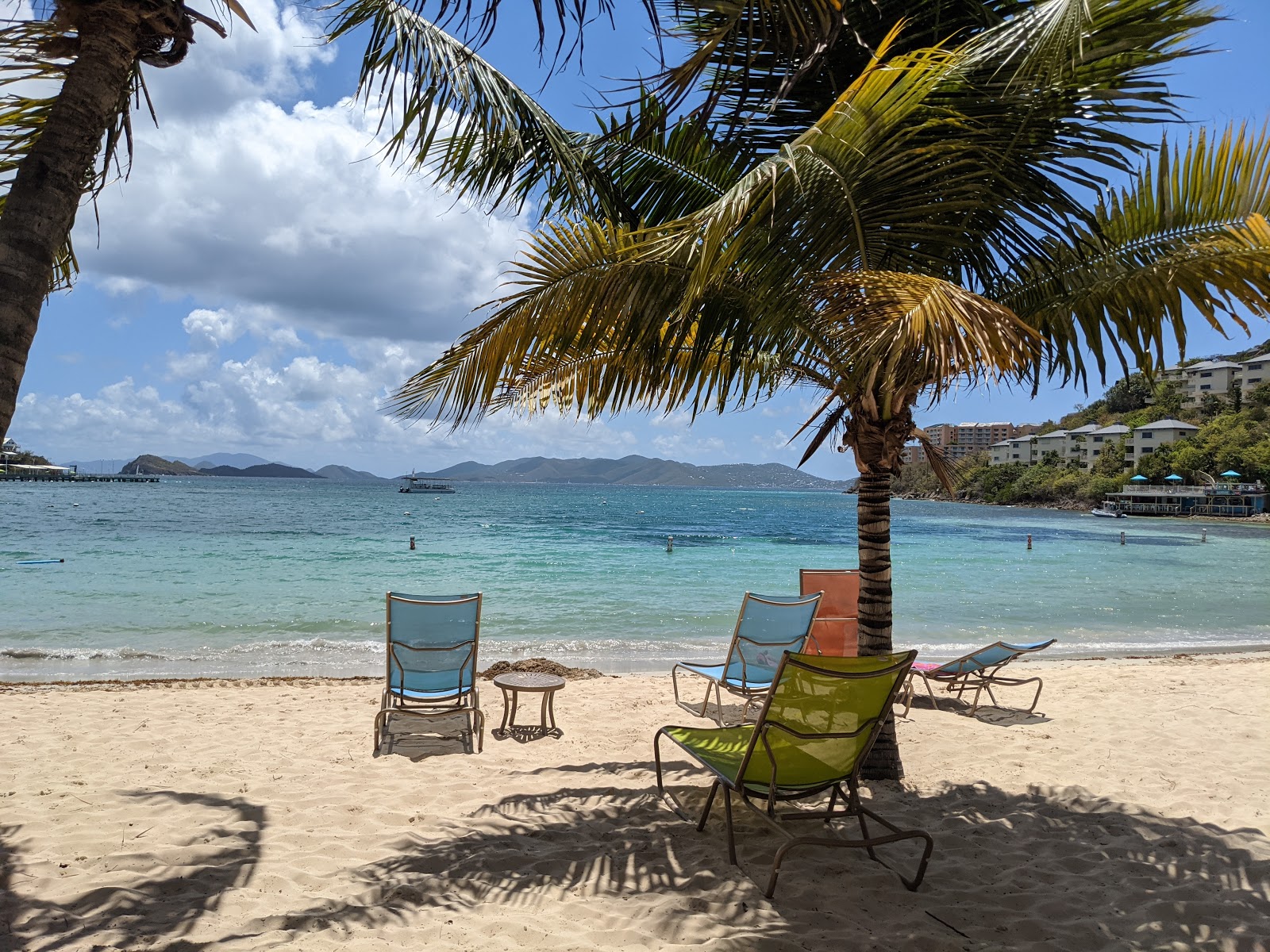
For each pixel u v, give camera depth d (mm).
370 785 4703
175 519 44750
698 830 4004
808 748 3518
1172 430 111812
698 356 4625
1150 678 8734
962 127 3877
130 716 6383
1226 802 4559
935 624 14570
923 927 3057
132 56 2832
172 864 3547
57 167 2627
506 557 25672
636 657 10836
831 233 3912
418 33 3721
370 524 44594
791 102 4668
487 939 2938
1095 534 53656
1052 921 3131
